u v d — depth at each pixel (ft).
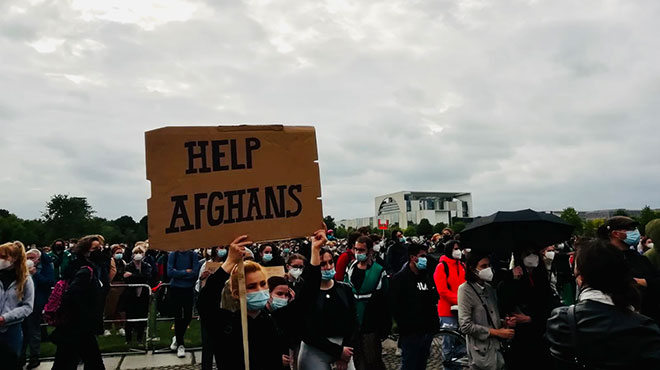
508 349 15.64
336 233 342.23
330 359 14.60
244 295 9.75
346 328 14.84
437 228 327.67
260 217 10.75
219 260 23.02
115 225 359.87
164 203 10.02
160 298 34.19
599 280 7.52
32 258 24.70
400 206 538.06
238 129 10.85
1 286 17.47
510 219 16.29
